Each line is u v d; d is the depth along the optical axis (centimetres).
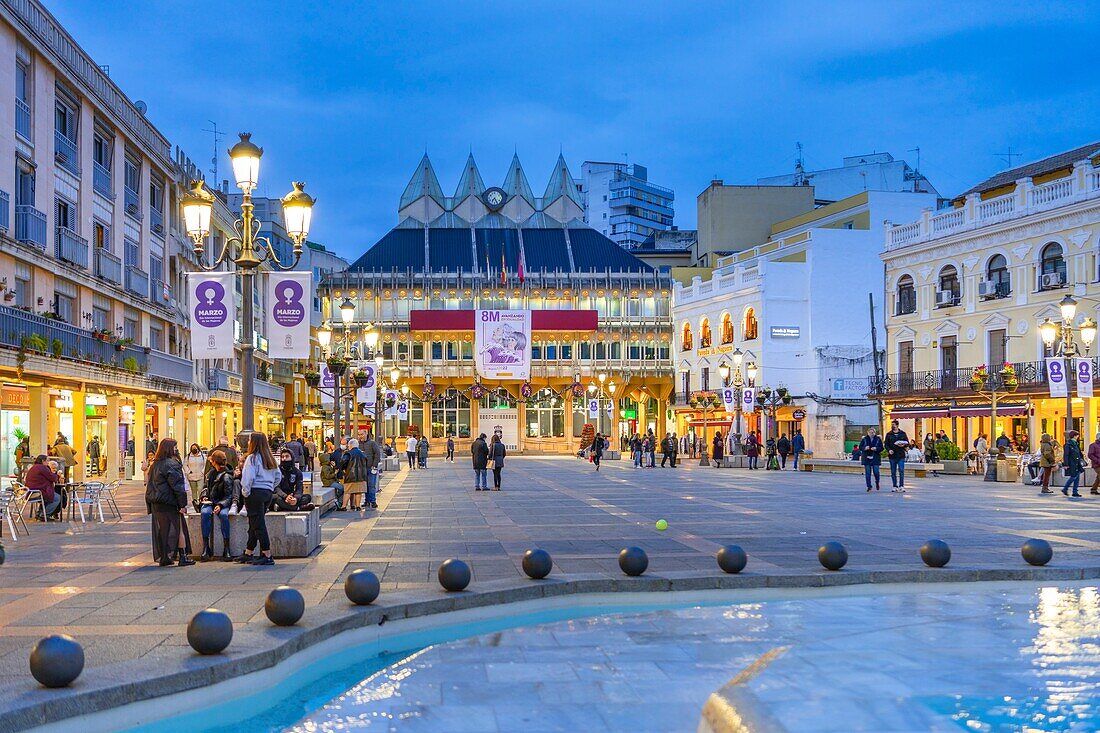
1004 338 4241
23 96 2684
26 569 1206
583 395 7506
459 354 7638
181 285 4297
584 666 731
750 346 6009
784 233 6794
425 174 8844
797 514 1931
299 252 1546
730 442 5706
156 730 639
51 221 2803
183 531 1255
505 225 8688
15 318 2389
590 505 2214
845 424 5625
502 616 975
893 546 1370
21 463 2295
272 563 1244
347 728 587
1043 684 587
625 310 7738
